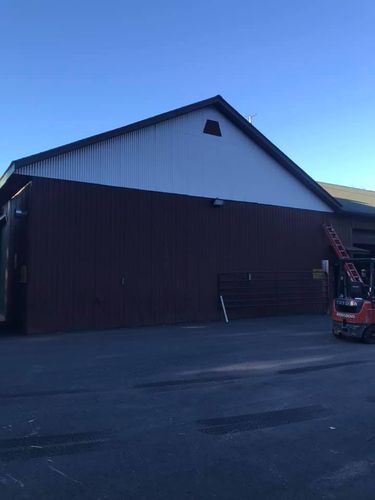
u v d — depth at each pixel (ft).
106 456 17.88
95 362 36.70
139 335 52.19
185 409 24.22
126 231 59.77
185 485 15.42
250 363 36.47
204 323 64.28
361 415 23.22
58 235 54.75
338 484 15.56
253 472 16.47
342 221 84.38
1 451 18.39
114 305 58.13
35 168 53.88
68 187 55.83
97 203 57.82
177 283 63.67
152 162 62.75
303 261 77.77
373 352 41.52
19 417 22.77
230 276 68.90
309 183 78.79
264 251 73.10
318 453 18.28
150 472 16.42
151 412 23.67
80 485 15.40
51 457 17.79
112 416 22.98
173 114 64.23
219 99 68.33
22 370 33.76
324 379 31.09
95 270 57.06
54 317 53.93
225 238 68.90
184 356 39.32
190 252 65.21
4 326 60.85
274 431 20.84
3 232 74.69
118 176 59.67
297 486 15.39
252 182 72.59
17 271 60.85
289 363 36.52
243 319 69.26
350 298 47.80
